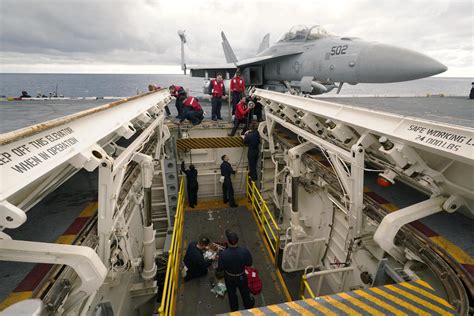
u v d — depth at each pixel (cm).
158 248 745
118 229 309
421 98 1090
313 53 839
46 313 186
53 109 645
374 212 349
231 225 778
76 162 204
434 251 261
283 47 1002
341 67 719
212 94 1042
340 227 468
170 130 922
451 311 179
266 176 927
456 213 340
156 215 832
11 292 213
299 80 961
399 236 293
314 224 580
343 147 405
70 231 305
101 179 247
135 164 493
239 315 175
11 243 179
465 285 221
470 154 191
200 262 532
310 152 612
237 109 878
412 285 211
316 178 533
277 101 625
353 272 409
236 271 425
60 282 211
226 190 898
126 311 397
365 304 187
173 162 834
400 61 600
